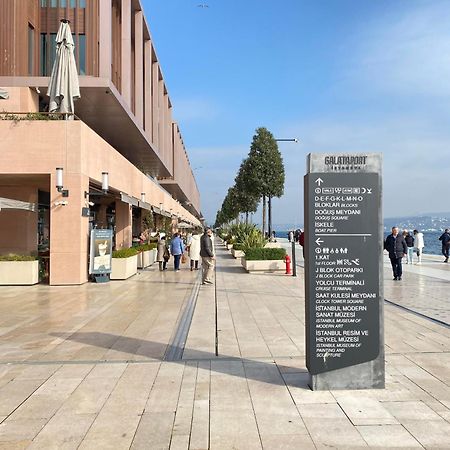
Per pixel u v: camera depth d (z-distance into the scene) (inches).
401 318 363.9
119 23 1172.5
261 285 592.1
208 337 302.8
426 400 187.6
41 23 975.0
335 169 203.0
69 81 622.2
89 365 239.8
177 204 2066.9
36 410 179.9
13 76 834.8
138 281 641.6
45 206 829.2
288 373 223.8
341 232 201.6
